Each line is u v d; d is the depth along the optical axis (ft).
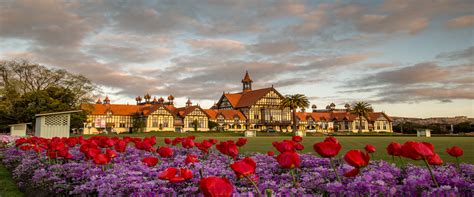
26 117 170.50
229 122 329.31
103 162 18.44
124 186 14.94
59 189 18.10
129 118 328.90
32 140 36.01
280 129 342.85
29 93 173.17
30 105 167.73
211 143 27.63
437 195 11.57
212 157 27.02
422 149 11.41
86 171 19.47
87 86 188.96
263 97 336.90
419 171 16.25
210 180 8.35
